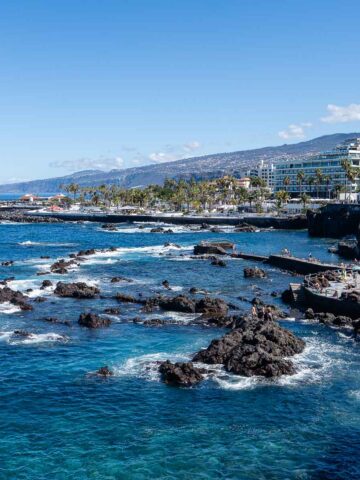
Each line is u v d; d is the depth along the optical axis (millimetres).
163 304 68688
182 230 197875
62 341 54594
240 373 44688
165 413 38281
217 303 66938
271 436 35250
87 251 124562
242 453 33281
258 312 59938
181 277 93688
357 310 61000
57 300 73750
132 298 73562
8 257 121625
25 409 38938
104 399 40562
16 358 49438
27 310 67375
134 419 37438
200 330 58625
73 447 33844
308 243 151125
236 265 108000
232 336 49344
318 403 39781
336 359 48719
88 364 47844
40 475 30828
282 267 103875
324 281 73875
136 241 160875
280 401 40062
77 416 37875
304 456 33031
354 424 36844
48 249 139250
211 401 40125
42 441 34531
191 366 44219
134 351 51438
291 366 45594
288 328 58844
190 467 31781
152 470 31438
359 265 94875
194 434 35438
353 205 164000
